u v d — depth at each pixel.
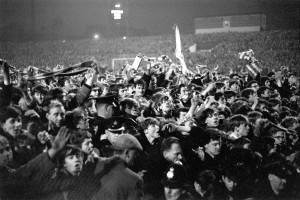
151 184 5.12
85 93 5.77
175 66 10.65
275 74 13.45
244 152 5.78
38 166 4.21
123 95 7.67
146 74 8.77
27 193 4.19
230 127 6.14
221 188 5.57
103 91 7.65
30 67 8.41
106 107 5.65
